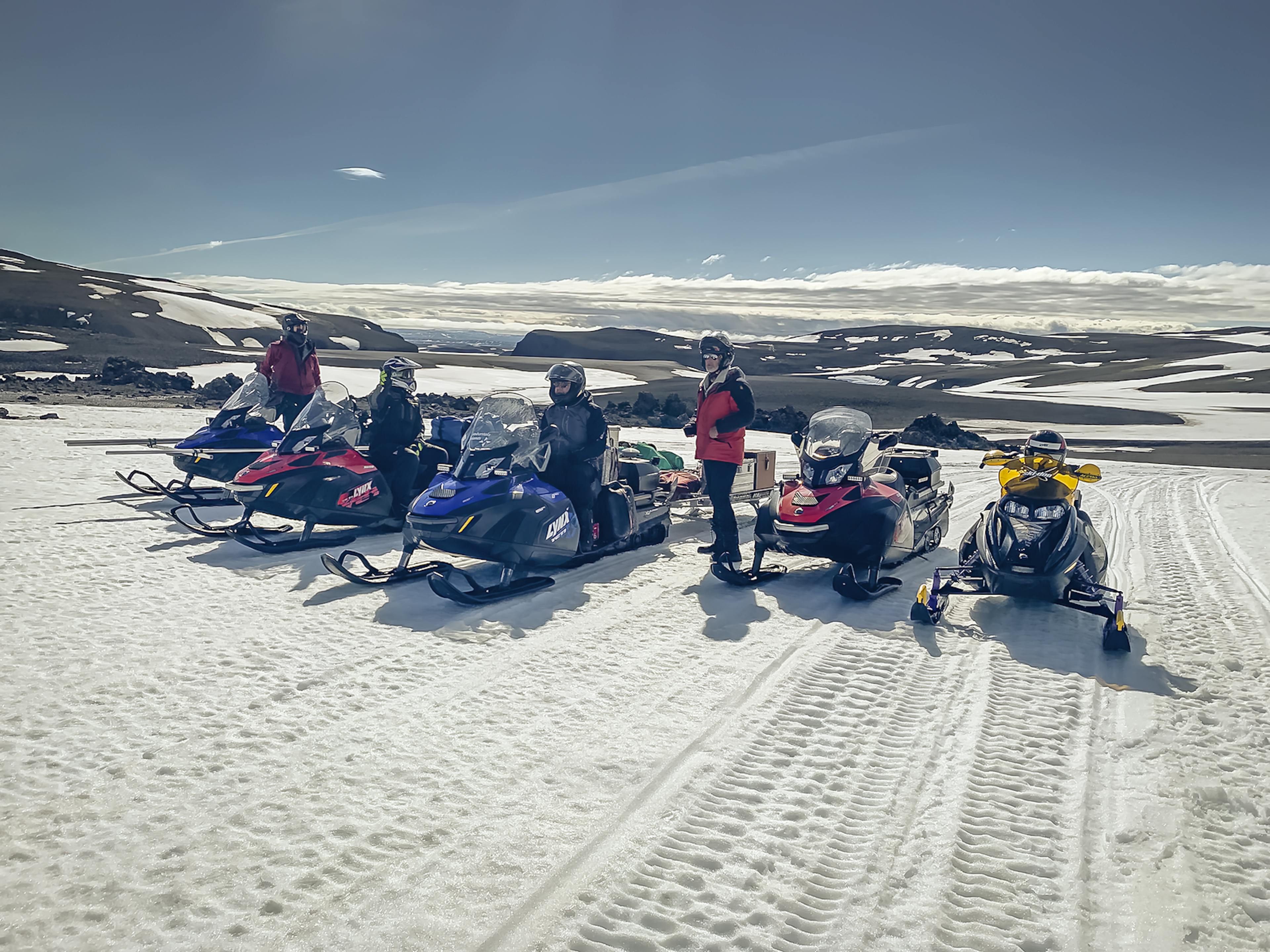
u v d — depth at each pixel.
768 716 4.90
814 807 3.87
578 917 3.00
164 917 2.92
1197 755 4.51
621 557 9.23
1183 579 8.64
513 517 7.34
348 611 6.69
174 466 13.56
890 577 8.46
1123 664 6.02
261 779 3.92
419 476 9.71
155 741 4.27
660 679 5.47
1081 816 3.84
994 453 7.51
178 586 7.12
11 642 5.55
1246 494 16.33
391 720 4.65
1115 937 2.99
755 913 3.07
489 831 3.54
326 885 3.13
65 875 3.14
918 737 4.68
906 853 3.50
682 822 3.68
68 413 20.53
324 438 8.97
